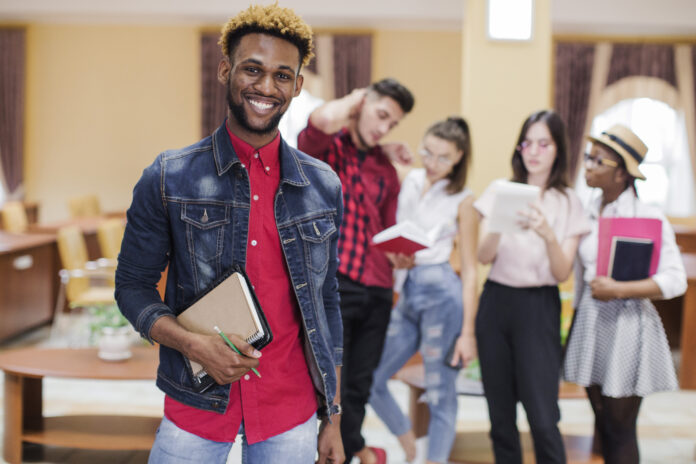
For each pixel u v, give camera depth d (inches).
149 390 185.6
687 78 424.8
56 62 425.7
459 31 421.1
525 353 103.5
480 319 108.1
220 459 61.3
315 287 63.1
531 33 195.9
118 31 423.8
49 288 257.9
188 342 55.3
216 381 56.7
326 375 64.2
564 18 387.2
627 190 105.7
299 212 62.2
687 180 432.8
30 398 142.7
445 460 117.8
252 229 60.2
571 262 104.2
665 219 104.6
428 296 116.3
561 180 107.5
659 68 424.8
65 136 430.3
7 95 423.2
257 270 60.4
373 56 421.4
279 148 62.2
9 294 228.8
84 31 424.2
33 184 433.1
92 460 139.0
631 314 103.1
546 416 101.7
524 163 108.7
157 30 423.5
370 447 117.6
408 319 121.8
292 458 62.2
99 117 429.1
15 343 234.5
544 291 105.3
